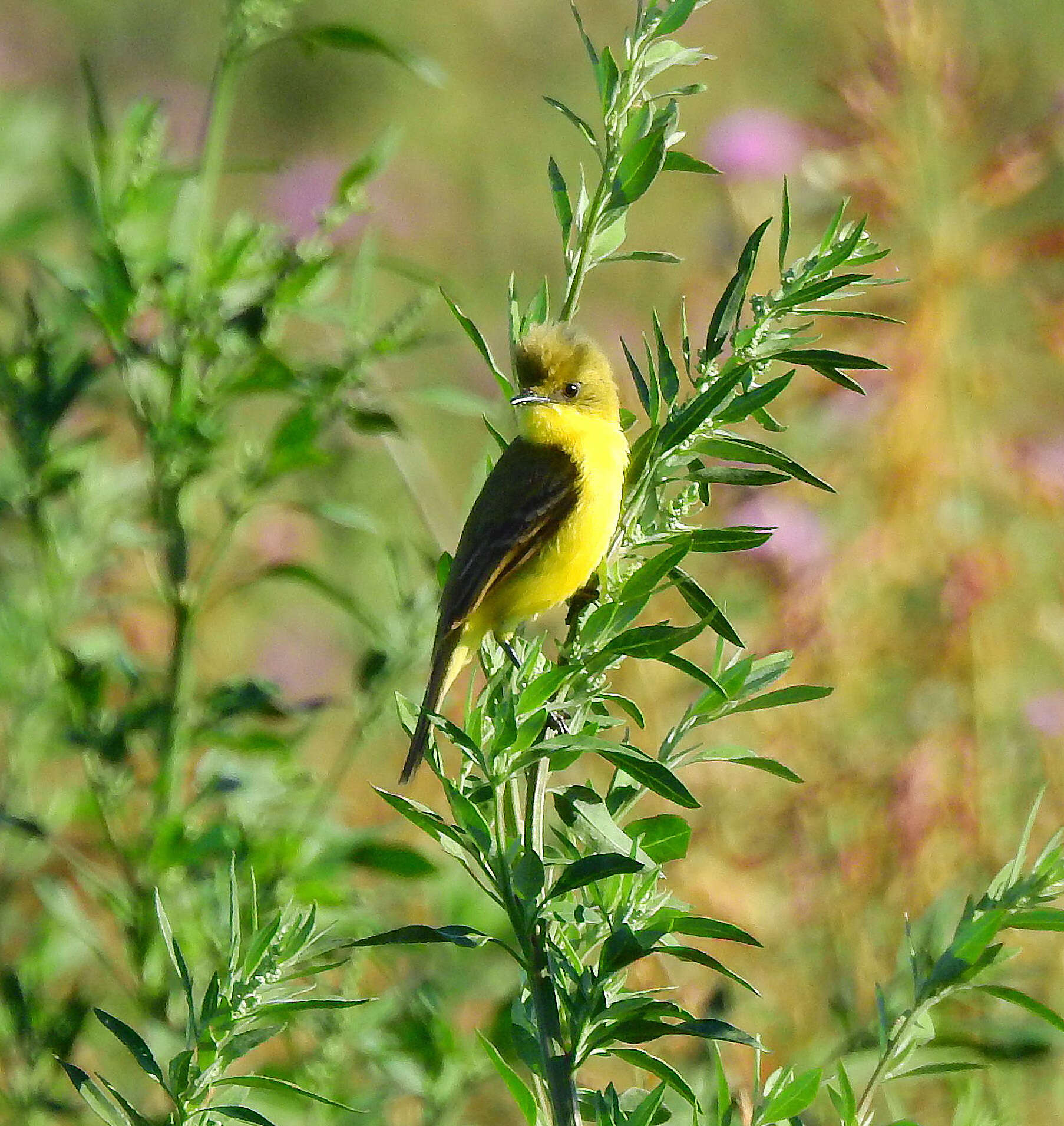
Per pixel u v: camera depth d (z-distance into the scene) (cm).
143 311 1048
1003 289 1327
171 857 988
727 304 722
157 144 1049
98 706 1027
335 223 1061
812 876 1135
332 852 1023
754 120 1405
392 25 2622
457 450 2019
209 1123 663
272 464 1027
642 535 724
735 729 1212
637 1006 614
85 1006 959
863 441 1243
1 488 1077
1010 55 1406
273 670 1518
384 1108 1023
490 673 737
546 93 2592
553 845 905
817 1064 938
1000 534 1236
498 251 2366
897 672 1195
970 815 1141
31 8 2612
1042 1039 835
